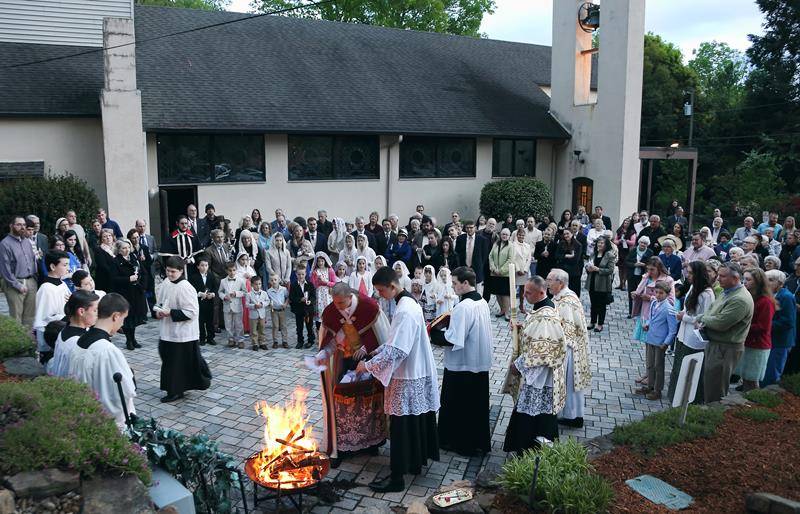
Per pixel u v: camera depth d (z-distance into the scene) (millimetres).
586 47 21500
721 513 4262
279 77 18359
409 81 20875
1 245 9109
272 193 17000
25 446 3518
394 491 5277
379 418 5961
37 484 3381
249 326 10195
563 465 4543
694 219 28672
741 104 35531
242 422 6746
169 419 6805
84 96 14859
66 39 16156
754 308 6801
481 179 20594
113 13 16625
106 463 3613
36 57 15484
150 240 11484
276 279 9609
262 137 16719
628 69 19438
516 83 23625
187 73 17000
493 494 4590
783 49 33469
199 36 18516
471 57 23938
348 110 18188
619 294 14188
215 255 10625
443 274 10281
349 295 5617
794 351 7656
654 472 4809
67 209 12875
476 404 5898
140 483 3607
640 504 4328
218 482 4398
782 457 4996
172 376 7234
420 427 5461
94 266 10656
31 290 9344
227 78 17406
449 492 4605
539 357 5500
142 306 9617
